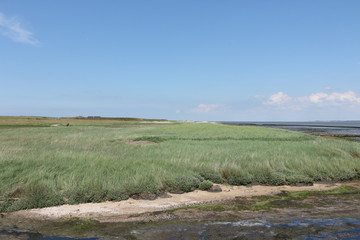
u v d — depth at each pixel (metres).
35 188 9.79
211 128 46.19
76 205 9.52
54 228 7.44
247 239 6.62
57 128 54.06
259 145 22.92
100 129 51.41
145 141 27.52
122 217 8.34
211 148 20.69
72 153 15.70
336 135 50.22
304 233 6.97
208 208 9.20
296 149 20.02
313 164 14.82
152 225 7.62
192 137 31.09
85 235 6.93
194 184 11.84
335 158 16.58
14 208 8.91
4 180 10.38
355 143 26.67
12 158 13.17
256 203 9.88
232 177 12.91
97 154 15.98
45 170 11.45
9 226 7.58
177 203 9.93
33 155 14.52
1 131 43.09
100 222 7.91
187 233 7.01
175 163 14.16
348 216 8.31
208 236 6.81
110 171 11.98
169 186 11.45
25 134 36.12
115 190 10.34
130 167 12.62
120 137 31.17
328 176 14.05
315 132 64.81
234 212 8.79
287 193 11.44
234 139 29.84
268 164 14.55
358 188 12.29
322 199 10.40
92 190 10.10
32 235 6.95
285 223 7.71
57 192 10.02
